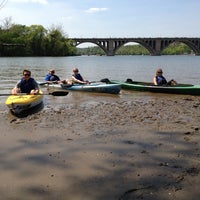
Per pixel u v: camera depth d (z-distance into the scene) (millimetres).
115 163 5277
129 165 5188
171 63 56531
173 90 14023
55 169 5039
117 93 13969
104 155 5656
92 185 4465
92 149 5980
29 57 87875
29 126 7746
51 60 67938
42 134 7004
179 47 182250
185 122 8164
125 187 4391
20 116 9023
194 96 13375
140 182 4543
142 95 13617
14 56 89562
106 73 30188
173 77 25188
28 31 95625
